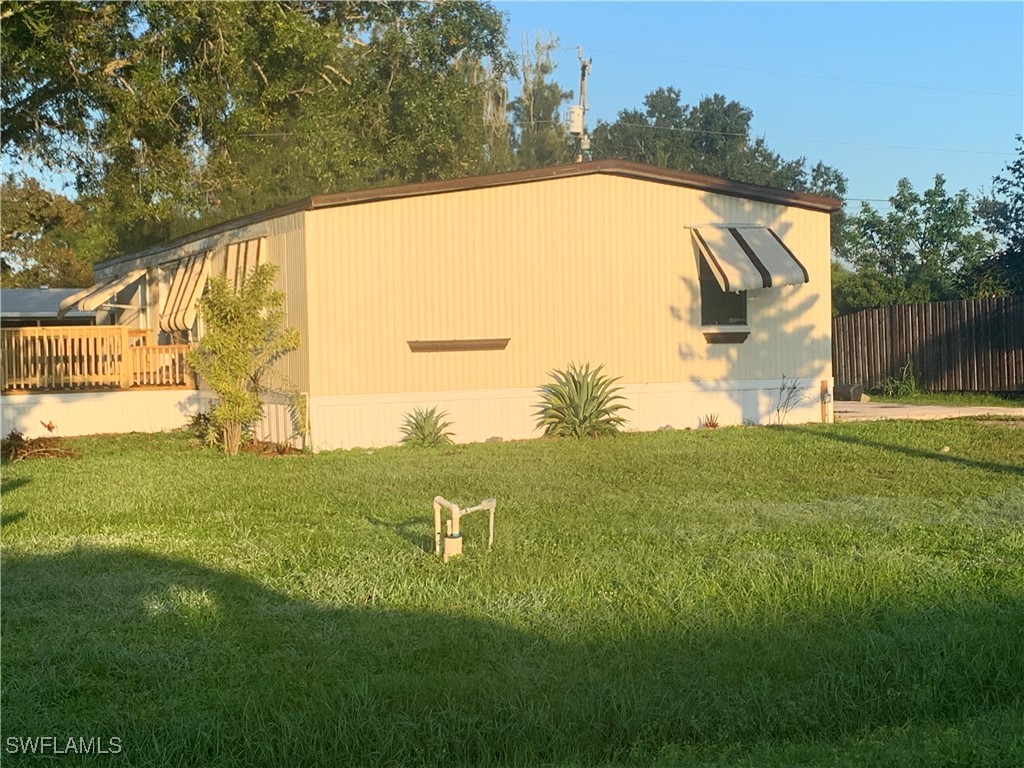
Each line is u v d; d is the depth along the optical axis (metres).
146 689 6.28
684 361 20.25
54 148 19.52
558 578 8.41
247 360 17.38
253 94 20.52
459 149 34.88
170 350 22.61
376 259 17.94
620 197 19.66
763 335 20.89
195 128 19.78
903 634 6.99
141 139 19.06
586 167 19.25
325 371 17.62
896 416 21.80
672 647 6.84
